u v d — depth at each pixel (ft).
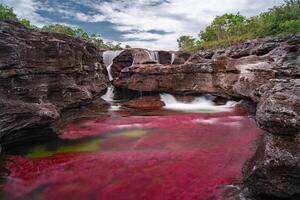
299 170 25.13
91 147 46.55
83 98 72.18
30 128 47.50
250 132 54.19
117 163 38.83
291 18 111.65
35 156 42.16
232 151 42.98
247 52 89.56
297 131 26.05
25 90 50.75
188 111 80.79
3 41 46.83
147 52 124.36
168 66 100.37
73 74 75.05
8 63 46.98
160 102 93.71
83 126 61.31
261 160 28.32
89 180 33.71
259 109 31.50
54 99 62.69
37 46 57.36
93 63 95.35
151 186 31.83
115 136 53.16
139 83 102.58
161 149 44.62
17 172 36.24
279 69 61.00
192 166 37.22
